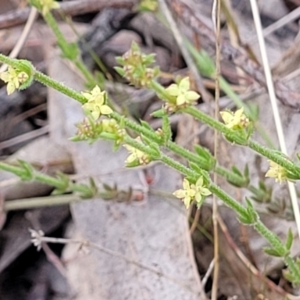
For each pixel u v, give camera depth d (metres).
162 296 0.19
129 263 0.19
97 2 0.22
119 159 0.21
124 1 0.22
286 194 0.19
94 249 0.20
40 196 0.21
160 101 0.22
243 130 0.13
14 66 0.12
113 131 0.13
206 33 0.20
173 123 0.21
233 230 0.19
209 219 0.19
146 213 0.20
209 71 0.19
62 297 0.20
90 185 0.19
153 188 0.20
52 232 0.21
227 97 0.21
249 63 0.19
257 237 0.19
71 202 0.20
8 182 0.21
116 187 0.19
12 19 0.22
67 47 0.19
